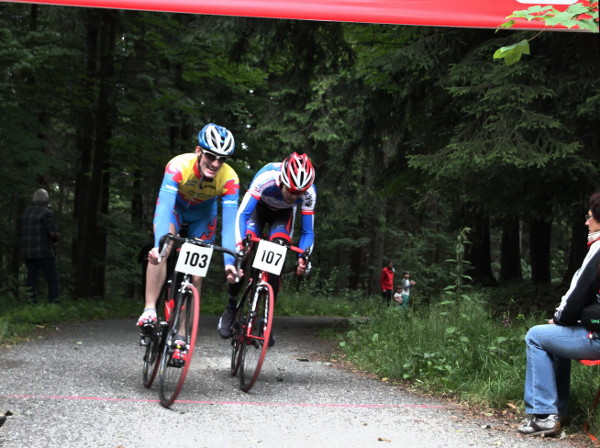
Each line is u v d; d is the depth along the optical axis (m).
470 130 9.00
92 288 18.00
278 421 4.36
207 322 11.02
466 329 6.75
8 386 4.97
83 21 14.24
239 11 5.93
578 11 3.77
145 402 4.66
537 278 16.92
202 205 5.28
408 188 13.03
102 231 17.64
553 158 8.30
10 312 9.05
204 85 16.09
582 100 8.70
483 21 6.00
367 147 13.51
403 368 6.21
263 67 15.16
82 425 4.02
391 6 6.04
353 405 4.95
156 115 15.20
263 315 5.25
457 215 16.98
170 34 14.78
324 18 6.00
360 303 17.19
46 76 13.76
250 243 5.56
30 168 11.58
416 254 28.33
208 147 4.87
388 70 9.99
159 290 5.03
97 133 14.40
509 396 5.00
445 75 9.92
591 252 4.10
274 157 21.33
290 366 6.73
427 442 4.02
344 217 23.19
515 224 16.36
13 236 14.79
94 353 6.80
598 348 4.10
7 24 14.09
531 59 8.95
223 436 3.95
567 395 4.45
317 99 19.73
